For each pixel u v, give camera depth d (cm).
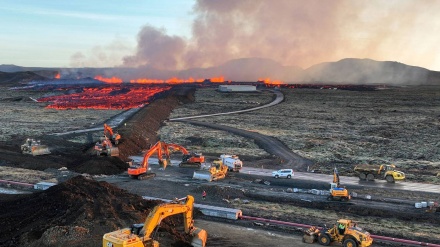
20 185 5159
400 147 8319
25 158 6575
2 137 8619
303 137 9250
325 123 11688
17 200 4094
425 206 4491
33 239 3041
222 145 8506
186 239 3209
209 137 9106
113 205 3791
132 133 8456
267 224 3900
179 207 3011
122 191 4381
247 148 8256
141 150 7956
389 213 4278
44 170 6028
